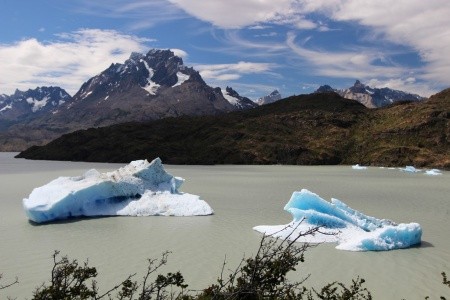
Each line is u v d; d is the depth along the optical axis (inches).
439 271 749.3
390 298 632.4
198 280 702.5
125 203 1318.9
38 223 1156.5
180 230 1067.3
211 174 2866.6
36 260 817.5
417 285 682.8
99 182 1270.9
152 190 1371.8
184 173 2955.2
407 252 865.5
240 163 4202.8
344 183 2268.7
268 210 1353.3
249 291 306.0
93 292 337.4
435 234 1032.2
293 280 701.3
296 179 2498.8
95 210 1269.7
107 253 863.7
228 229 1075.9
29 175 2696.9
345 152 4259.4
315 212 1013.8
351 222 1020.5
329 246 895.7
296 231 981.2
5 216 1254.3
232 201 1552.7
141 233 1038.4
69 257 834.2
